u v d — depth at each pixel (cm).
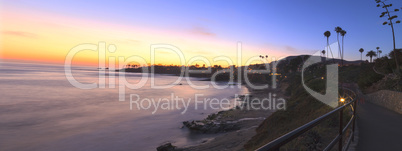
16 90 8831
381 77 2852
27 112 4762
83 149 2459
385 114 1286
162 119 4031
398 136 727
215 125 3119
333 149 609
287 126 1491
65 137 2933
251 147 1476
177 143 2561
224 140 2228
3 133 3117
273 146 123
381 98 1822
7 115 4397
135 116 4331
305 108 1866
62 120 4003
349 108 1174
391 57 3008
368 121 1029
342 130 372
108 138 2862
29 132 3191
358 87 3784
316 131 808
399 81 1986
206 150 2006
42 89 9556
